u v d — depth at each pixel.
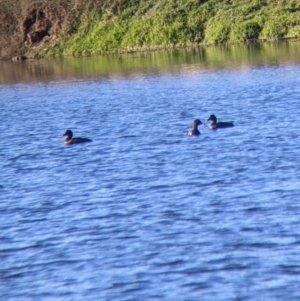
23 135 63.00
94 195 42.88
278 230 35.19
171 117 65.50
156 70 99.06
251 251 33.12
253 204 38.94
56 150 55.53
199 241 34.53
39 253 34.66
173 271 31.72
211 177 44.50
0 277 32.47
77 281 31.53
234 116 63.03
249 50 107.94
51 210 40.78
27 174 49.09
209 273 31.36
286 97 70.06
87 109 74.31
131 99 78.38
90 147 55.59
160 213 38.69
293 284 30.03
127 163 49.59
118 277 31.55
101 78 97.19
